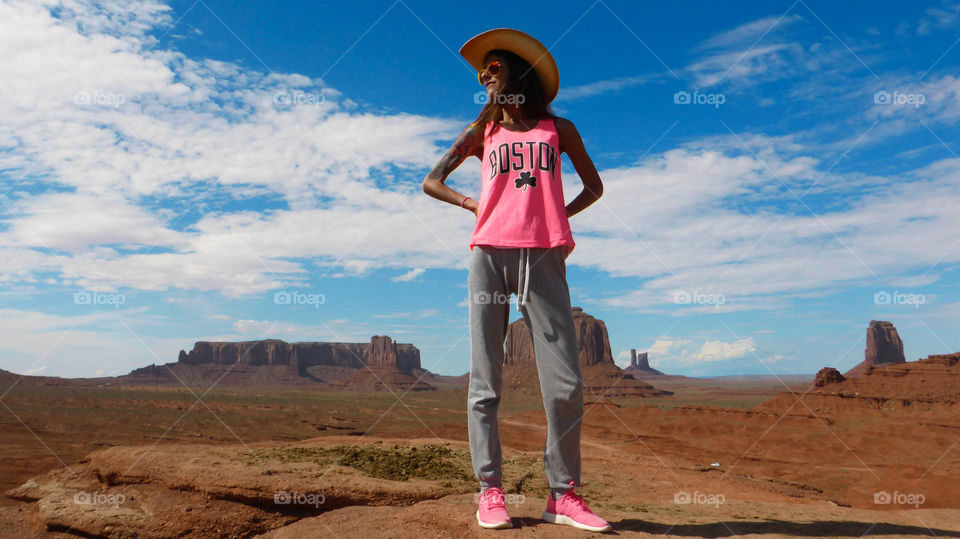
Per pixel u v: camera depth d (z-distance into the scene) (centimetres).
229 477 417
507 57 294
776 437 4819
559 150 290
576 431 268
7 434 4175
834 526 298
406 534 287
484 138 297
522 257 269
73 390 14612
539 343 270
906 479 2552
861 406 6394
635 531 270
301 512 400
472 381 279
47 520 430
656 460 945
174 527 401
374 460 501
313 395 14712
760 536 268
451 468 479
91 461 514
